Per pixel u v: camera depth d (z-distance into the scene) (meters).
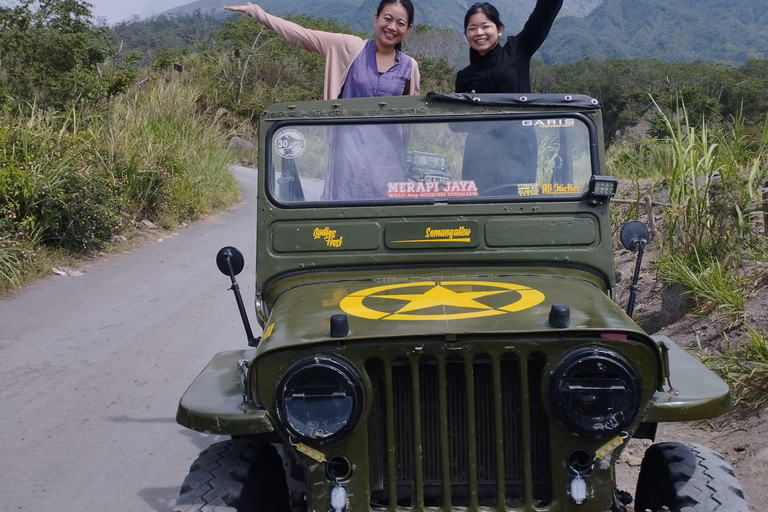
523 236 3.83
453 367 2.93
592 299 3.29
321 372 2.81
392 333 2.85
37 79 14.30
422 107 4.02
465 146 3.97
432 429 2.95
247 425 2.88
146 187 14.22
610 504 2.88
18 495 4.75
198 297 9.48
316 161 3.97
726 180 7.38
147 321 8.43
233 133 26.86
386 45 4.79
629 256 9.02
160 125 16.86
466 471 2.94
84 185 11.53
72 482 4.94
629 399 2.81
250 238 13.62
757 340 5.48
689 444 3.37
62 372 6.84
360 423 2.85
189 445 5.50
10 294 9.23
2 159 10.91
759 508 4.26
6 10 14.60
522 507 2.88
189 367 7.00
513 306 3.17
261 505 3.26
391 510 2.88
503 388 2.93
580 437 2.86
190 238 13.52
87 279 10.20
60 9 15.16
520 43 5.02
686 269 6.93
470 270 3.80
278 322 3.21
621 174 11.33
